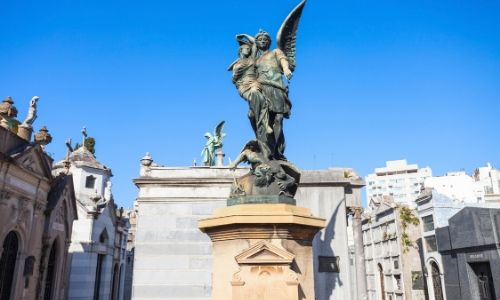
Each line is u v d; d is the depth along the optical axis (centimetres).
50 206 2422
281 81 957
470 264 3111
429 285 3725
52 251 2548
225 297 789
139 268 1811
